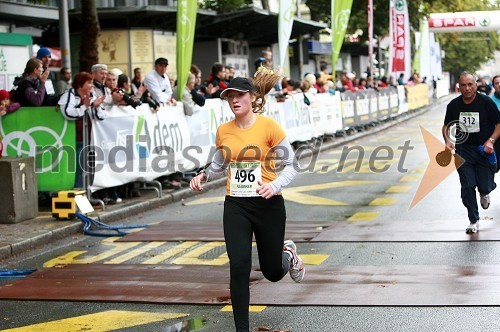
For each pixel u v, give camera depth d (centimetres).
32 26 2302
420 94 4338
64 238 1055
